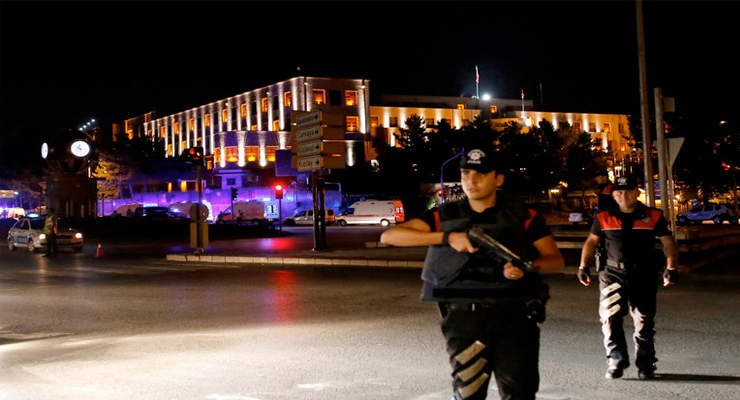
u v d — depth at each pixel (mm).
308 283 14820
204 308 11414
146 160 85812
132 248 30969
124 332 9266
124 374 6664
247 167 81625
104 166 81250
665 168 16578
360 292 13008
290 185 68875
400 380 6195
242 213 57562
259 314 10602
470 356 3500
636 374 6234
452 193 66062
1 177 84375
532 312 3500
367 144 84312
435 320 9625
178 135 107938
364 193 72312
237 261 21250
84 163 40594
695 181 46844
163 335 8906
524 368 3438
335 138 23062
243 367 6867
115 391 6031
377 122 87125
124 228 38281
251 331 9055
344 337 8438
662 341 7719
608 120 103312
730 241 22297
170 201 80188
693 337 7938
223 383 6230
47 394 5965
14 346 8367
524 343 3441
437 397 5621
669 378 6062
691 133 43219
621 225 5996
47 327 9891
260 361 7133
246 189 73562
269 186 76188
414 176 70688
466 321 3486
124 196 90875
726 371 6285
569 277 14492
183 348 7941
